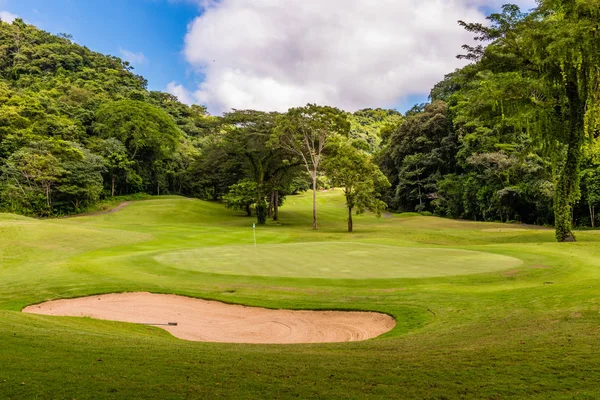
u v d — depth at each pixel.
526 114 26.38
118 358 5.52
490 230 41.19
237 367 5.23
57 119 65.81
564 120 26.30
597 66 22.98
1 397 3.94
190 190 88.00
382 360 5.62
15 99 65.12
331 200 94.25
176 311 11.48
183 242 30.89
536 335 6.55
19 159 50.38
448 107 64.94
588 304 8.18
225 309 11.53
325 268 16.56
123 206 60.72
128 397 4.03
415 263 17.39
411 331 8.68
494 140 52.31
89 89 88.12
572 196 26.05
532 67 26.33
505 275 14.20
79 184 54.56
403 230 42.94
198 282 14.38
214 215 62.28
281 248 23.64
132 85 106.44
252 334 9.66
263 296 12.33
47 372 4.74
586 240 26.84
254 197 54.12
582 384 4.24
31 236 26.67
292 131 45.72
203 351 6.34
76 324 8.89
